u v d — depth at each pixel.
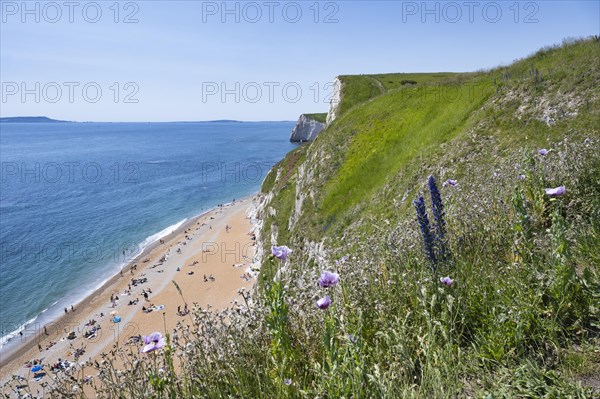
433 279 3.73
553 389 2.60
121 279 47.31
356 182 29.86
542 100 18.94
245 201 89.56
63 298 42.78
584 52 20.47
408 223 5.13
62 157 182.12
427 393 2.60
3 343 32.34
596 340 3.05
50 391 3.08
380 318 3.33
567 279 3.34
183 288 42.62
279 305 3.09
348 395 2.63
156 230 69.75
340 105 68.44
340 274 4.07
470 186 7.25
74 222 75.75
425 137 26.39
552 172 5.83
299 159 63.91
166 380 2.91
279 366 2.98
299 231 31.61
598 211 4.51
